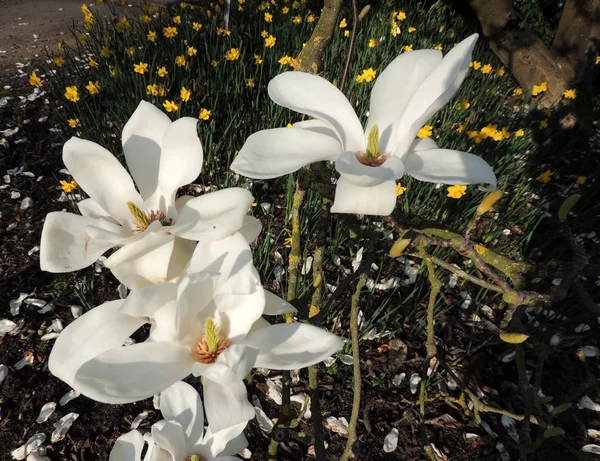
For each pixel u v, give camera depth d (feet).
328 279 3.90
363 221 4.13
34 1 10.06
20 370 3.33
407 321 3.78
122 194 1.18
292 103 1.20
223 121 5.00
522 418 1.69
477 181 1.05
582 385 2.01
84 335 0.99
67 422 3.09
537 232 4.60
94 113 5.32
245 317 0.99
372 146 1.20
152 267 0.97
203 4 7.39
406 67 1.21
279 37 6.33
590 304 1.48
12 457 2.95
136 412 3.22
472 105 5.65
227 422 0.88
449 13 8.29
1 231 4.25
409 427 3.24
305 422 3.19
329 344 0.94
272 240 4.16
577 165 5.48
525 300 1.35
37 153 5.08
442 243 1.34
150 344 0.95
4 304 3.70
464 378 3.48
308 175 1.52
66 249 1.04
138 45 5.98
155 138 1.15
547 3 8.07
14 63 6.97
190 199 1.05
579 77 5.85
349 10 7.13
